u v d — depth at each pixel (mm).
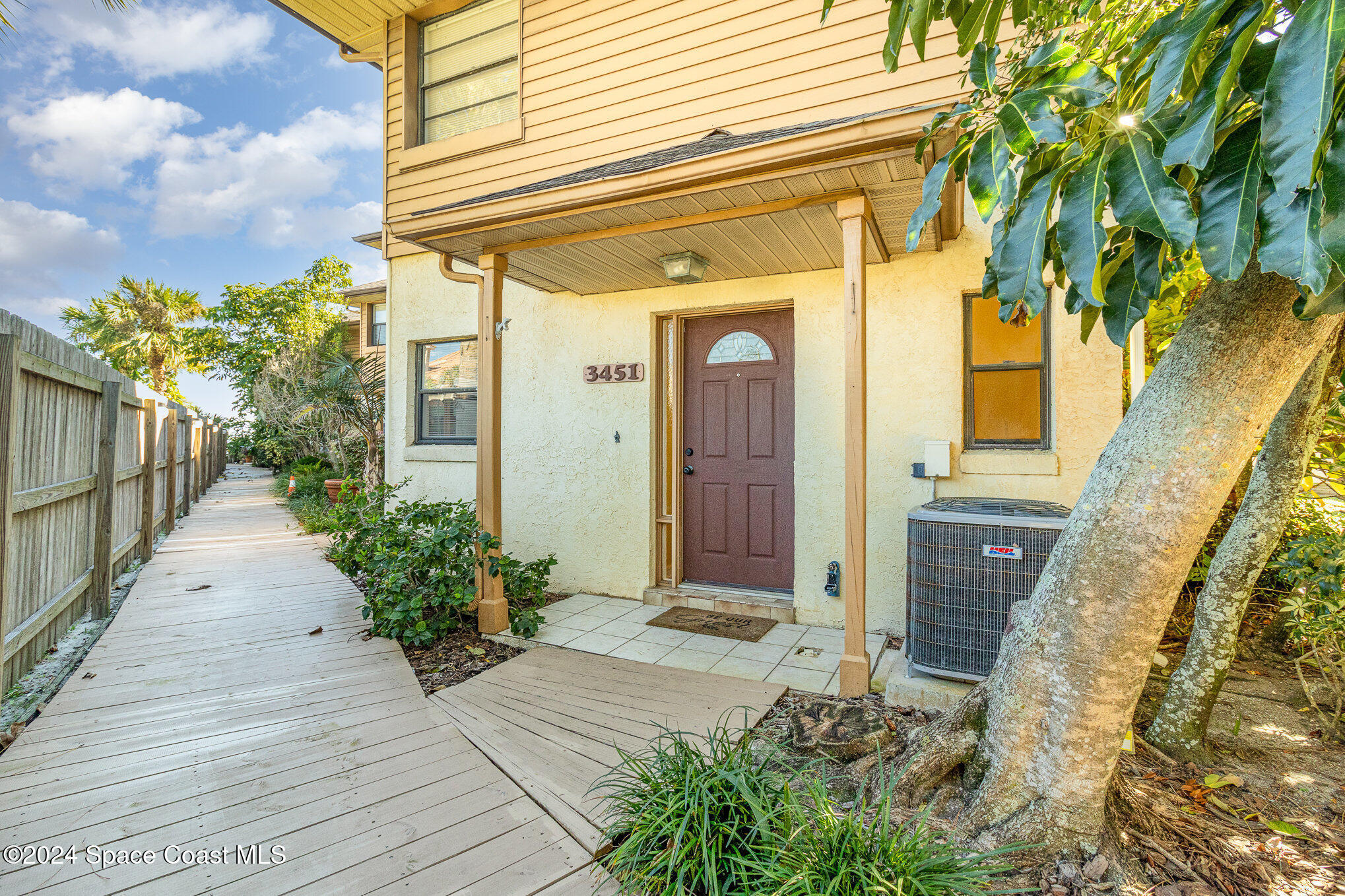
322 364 14320
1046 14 2426
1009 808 1926
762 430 4781
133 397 5961
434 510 4391
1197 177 1437
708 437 4973
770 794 1858
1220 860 1845
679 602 4766
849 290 3066
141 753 2547
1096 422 3678
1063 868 1793
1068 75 1479
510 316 5562
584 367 5219
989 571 2850
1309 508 3562
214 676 3424
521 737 2699
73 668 3617
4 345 2938
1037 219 1442
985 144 1478
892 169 2818
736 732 2691
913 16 1788
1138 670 1806
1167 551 1732
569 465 5293
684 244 3828
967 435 4043
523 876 1838
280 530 9055
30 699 3166
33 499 3477
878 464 4148
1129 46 2391
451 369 6039
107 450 4680
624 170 3158
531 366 5469
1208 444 1684
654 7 4570
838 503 4312
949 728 2189
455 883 1802
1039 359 3908
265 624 4438
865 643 3109
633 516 5031
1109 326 1656
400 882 1802
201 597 5227
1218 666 2418
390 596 4055
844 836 1654
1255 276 1641
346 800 2223
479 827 2074
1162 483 1729
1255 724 2711
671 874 1656
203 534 8688
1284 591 3576
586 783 2322
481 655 3812
